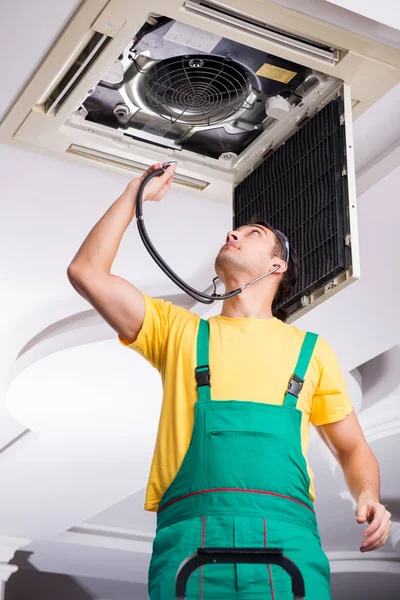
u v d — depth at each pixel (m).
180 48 2.88
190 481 1.81
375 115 3.33
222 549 1.54
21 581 7.53
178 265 4.07
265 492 1.78
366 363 5.22
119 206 2.12
